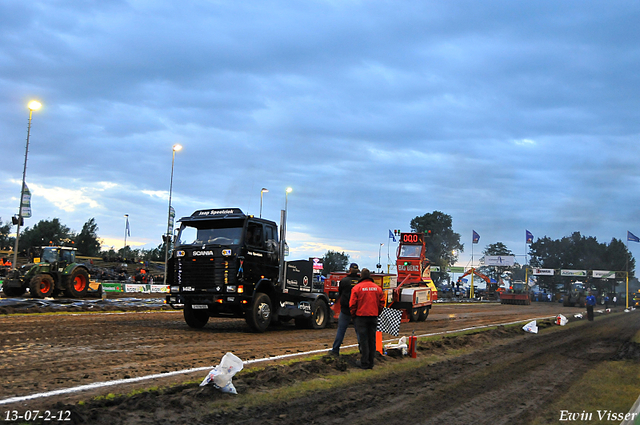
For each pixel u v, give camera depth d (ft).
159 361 29.60
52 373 25.04
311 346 39.47
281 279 50.57
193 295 46.78
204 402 20.93
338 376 27.84
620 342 52.31
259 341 41.37
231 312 47.67
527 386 28.40
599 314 110.93
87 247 266.98
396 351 36.09
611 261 301.02
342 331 33.68
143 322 52.39
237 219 47.14
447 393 25.72
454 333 54.90
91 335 39.24
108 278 131.23
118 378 24.56
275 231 51.19
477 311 111.04
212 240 47.44
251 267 47.09
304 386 24.85
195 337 41.52
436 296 86.28
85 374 25.03
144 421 18.17
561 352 43.47
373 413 21.31
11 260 123.65
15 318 49.47
